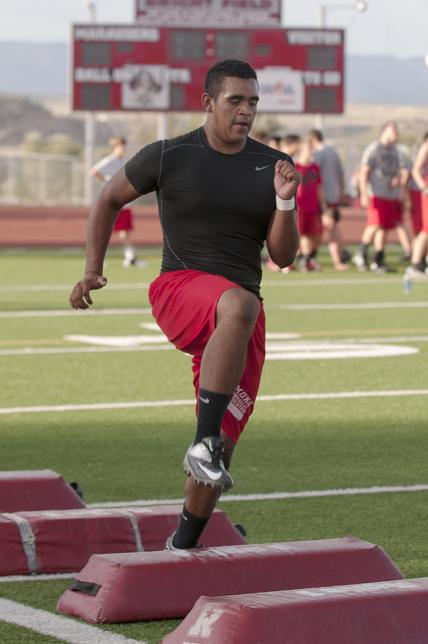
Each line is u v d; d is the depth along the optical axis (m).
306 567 10.50
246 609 8.90
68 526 11.79
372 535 12.90
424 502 14.36
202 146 10.93
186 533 10.69
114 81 63.91
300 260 46.72
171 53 64.12
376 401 21.02
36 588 11.16
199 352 10.70
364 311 33.94
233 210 10.84
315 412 20.05
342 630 8.98
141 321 31.81
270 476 15.65
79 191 111.94
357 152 93.19
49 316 32.69
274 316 32.81
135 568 10.25
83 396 21.47
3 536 11.64
